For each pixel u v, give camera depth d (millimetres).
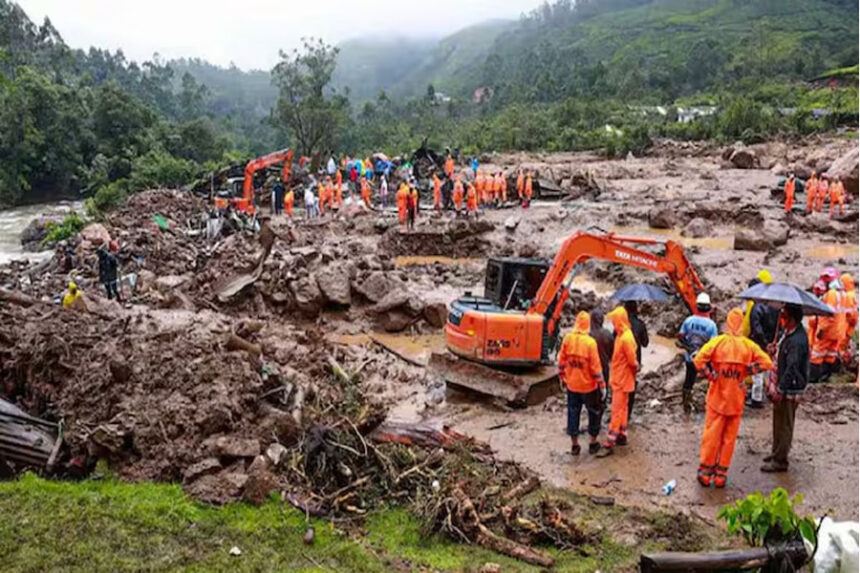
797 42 129500
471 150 68500
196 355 10867
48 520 8023
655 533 8258
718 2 199500
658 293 11672
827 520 7219
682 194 39750
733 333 9109
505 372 12836
